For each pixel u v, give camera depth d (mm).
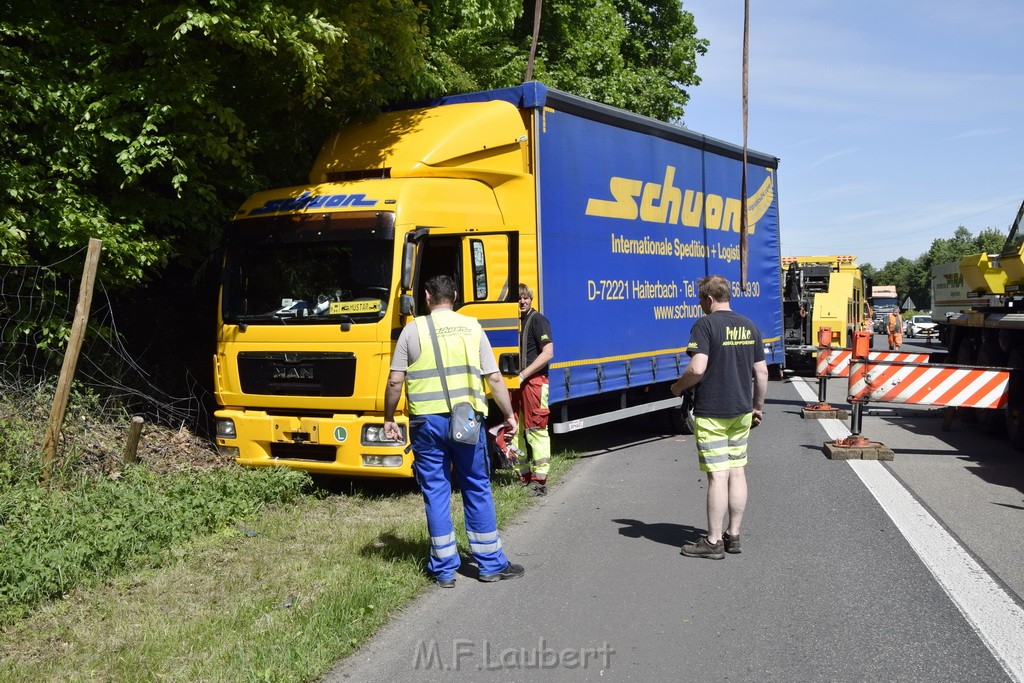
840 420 13984
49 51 8539
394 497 8328
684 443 11742
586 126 9953
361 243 8070
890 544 6746
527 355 8477
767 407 15703
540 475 8523
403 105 10023
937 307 22094
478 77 15414
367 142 9305
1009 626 5051
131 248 8625
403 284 7910
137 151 8430
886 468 9867
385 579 5719
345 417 8070
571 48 21016
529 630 5039
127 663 4465
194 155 8891
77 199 8320
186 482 7598
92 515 6496
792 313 23094
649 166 11195
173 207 9336
